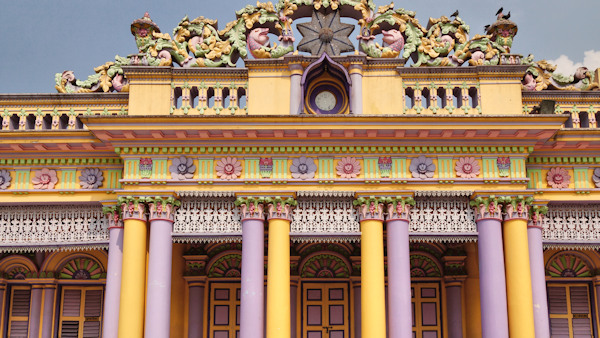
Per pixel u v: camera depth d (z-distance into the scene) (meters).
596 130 19.44
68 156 20.06
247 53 20.23
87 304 22.47
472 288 21.84
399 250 18.59
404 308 18.20
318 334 22.55
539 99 20.75
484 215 18.80
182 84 19.94
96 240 19.77
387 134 18.83
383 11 20.31
